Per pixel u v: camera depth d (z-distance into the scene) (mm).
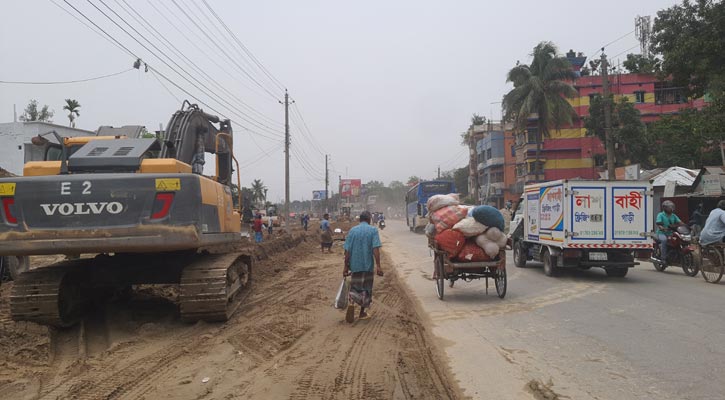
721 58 22781
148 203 7004
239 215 10469
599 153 51750
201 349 6555
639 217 12438
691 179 25406
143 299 10148
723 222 11633
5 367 5891
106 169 7449
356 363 5871
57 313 7375
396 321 8305
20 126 34250
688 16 23953
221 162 10680
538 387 5008
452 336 7262
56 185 6910
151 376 5484
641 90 51062
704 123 23453
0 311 8867
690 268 13195
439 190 41438
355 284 8242
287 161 38406
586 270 14844
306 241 33062
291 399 4695
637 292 10664
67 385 5230
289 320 8258
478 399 4758
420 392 4918
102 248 6926
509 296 10641
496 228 10188
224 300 7672
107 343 7168
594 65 55656
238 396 4797
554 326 7742
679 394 4750
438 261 10602
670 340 6691
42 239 6836
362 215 8539
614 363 5773
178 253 8531
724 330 7160
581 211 12430
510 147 62625
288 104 39250
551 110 40594
